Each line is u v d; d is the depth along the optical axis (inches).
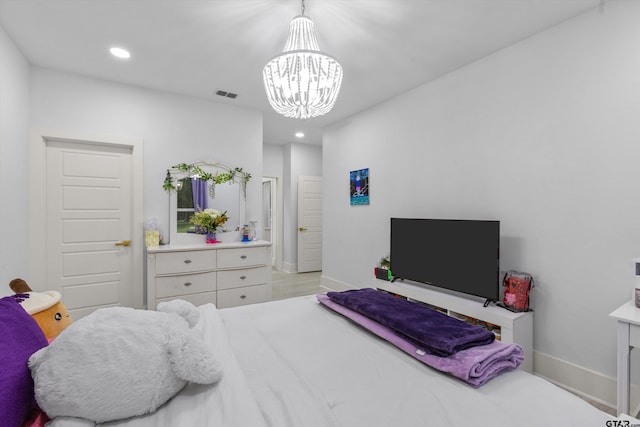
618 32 75.0
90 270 121.9
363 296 72.8
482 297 98.1
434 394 40.1
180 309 50.1
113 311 39.6
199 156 143.0
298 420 34.6
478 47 98.3
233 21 86.1
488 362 44.1
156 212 133.4
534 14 81.7
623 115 74.5
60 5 79.1
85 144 121.8
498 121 99.9
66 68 113.7
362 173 156.0
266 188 265.9
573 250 83.0
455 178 113.3
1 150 88.2
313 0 76.7
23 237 105.5
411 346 50.6
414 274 120.7
